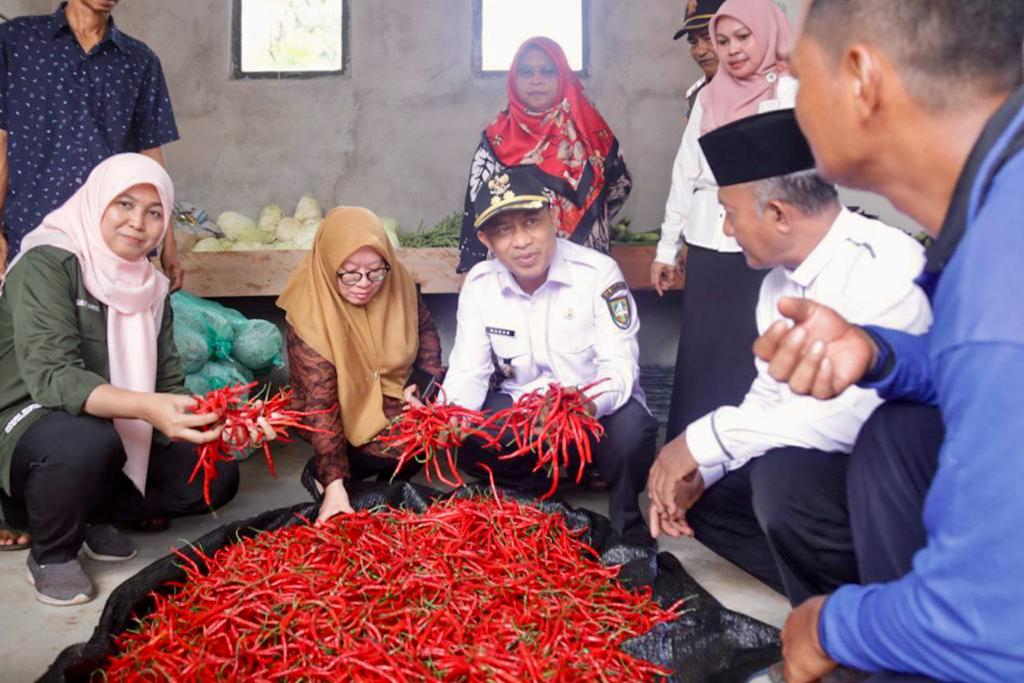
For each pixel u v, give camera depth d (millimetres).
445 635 2090
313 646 2006
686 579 2551
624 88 6250
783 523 2086
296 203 6359
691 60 6227
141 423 2896
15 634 2502
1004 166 1076
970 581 1060
